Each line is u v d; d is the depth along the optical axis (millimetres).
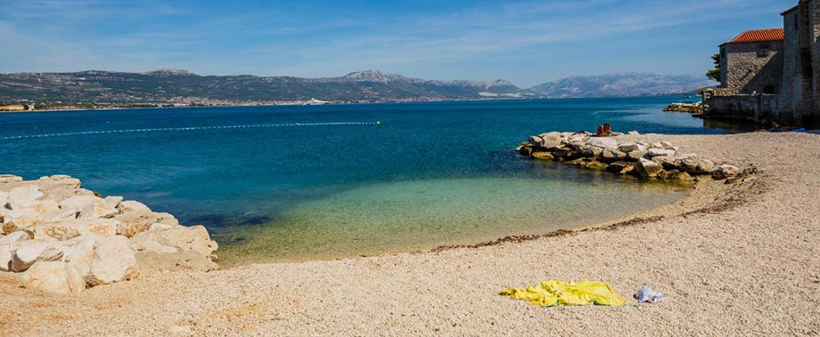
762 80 70125
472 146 51688
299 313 11016
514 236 18359
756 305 10852
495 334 9766
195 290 12867
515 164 37688
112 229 17469
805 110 48188
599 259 14422
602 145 36781
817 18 45906
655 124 71562
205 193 30125
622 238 16469
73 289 12500
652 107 148625
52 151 60188
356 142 61469
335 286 12898
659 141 40844
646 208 22812
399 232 20297
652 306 10992
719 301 11141
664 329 9859
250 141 67438
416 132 75438
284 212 24547
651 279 12695
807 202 19891
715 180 28109
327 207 25250
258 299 12031
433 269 14188
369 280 13375
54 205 21172
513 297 11750
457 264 14570
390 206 24906
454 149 49312
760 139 39250
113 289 12961
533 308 11008
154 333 9953
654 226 17844
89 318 10773
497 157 41969
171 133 88625
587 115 111500
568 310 10844
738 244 15141
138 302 11961
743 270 12984
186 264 15750
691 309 10758
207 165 43250
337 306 11406
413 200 26109
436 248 17391
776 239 15414
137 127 110125
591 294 11516
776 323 9984
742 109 66938
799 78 48469
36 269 12375
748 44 70250
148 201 28234
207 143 65875
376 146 55562
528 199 25422
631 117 95312
